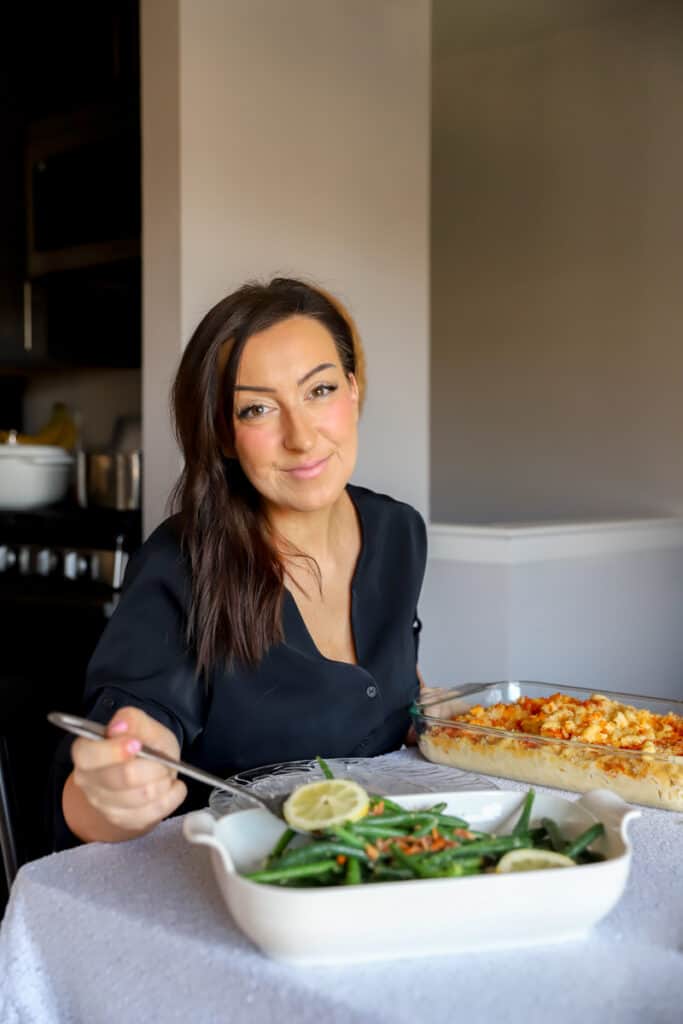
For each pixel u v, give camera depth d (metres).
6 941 0.97
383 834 0.88
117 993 0.89
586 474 4.28
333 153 2.95
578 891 0.80
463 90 4.56
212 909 0.91
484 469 4.60
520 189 4.42
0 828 1.56
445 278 4.69
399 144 3.14
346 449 1.36
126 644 1.32
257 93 2.73
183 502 1.39
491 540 3.11
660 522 3.64
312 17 2.86
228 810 1.06
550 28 4.20
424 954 0.81
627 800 1.19
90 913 0.91
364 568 1.52
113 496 3.22
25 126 3.71
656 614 3.67
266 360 1.29
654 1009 0.80
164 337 2.63
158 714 1.29
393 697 1.52
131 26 3.32
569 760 1.22
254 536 1.37
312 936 0.77
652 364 4.07
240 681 1.36
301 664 1.38
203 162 2.61
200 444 1.35
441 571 3.23
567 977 0.78
